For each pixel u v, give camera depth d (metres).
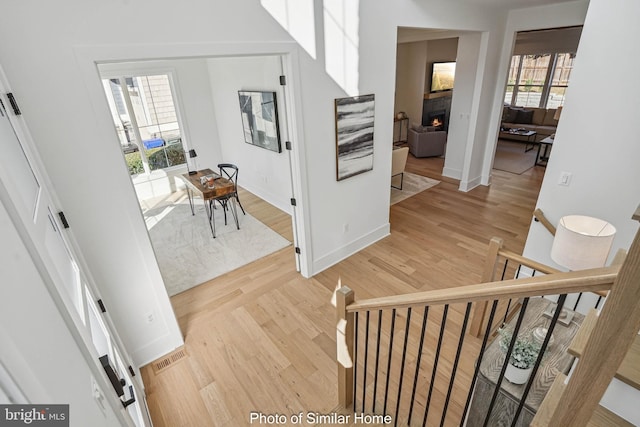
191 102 5.96
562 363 1.76
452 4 3.86
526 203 5.22
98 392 0.97
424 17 3.62
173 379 2.49
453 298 1.15
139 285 2.42
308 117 2.99
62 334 0.82
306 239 3.45
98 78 1.86
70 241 1.84
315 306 3.20
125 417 1.27
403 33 5.06
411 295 1.35
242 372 2.52
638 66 2.22
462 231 4.46
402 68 9.09
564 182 2.78
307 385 2.40
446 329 2.80
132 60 1.96
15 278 0.66
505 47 5.00
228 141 6.21
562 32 8.33
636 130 2.34
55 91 1.76
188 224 5.05
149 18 1.93
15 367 0.57
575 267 2.14
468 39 5.38
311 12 2.68
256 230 4.80
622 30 2.22
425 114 9.08
